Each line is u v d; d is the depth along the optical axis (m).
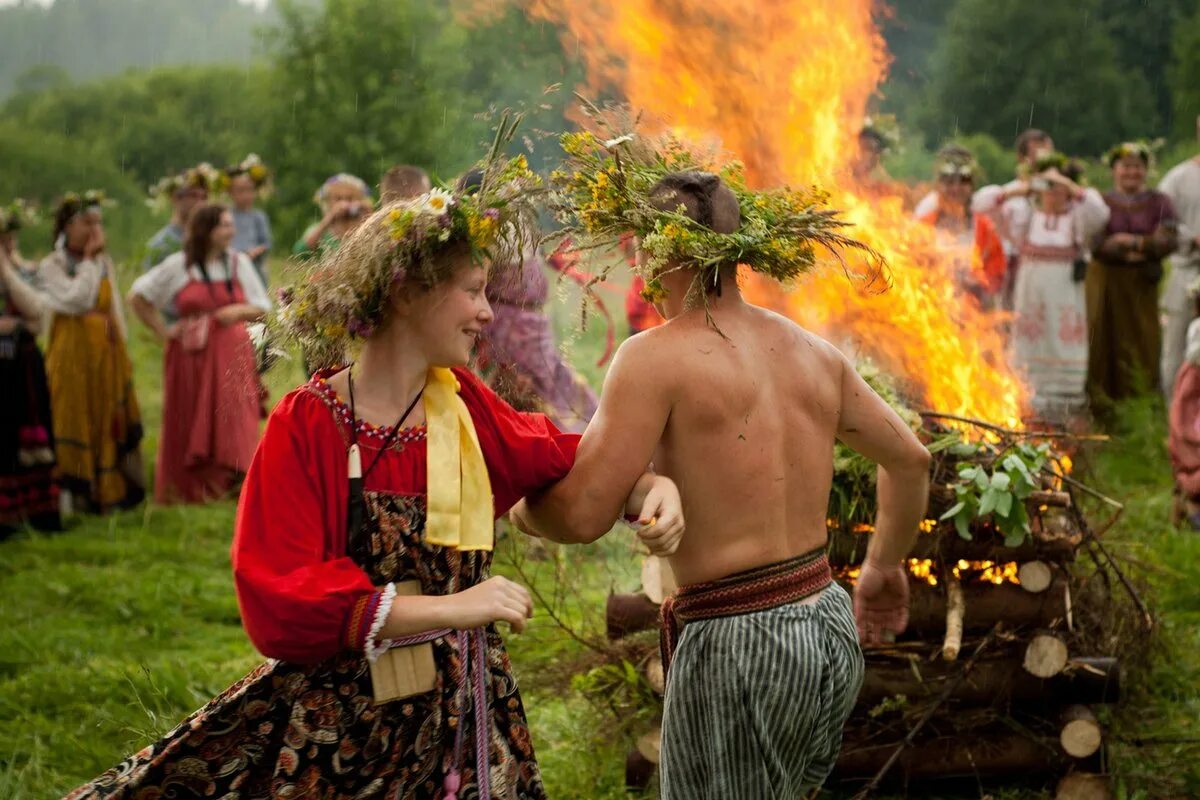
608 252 3.13
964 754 3.92
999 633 3.91
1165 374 9.30
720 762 2.80
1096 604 4.19
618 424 2.84
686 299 2.92
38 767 4.09
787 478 2.87
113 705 4.56
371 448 2.71
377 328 2.74
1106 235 9.01
